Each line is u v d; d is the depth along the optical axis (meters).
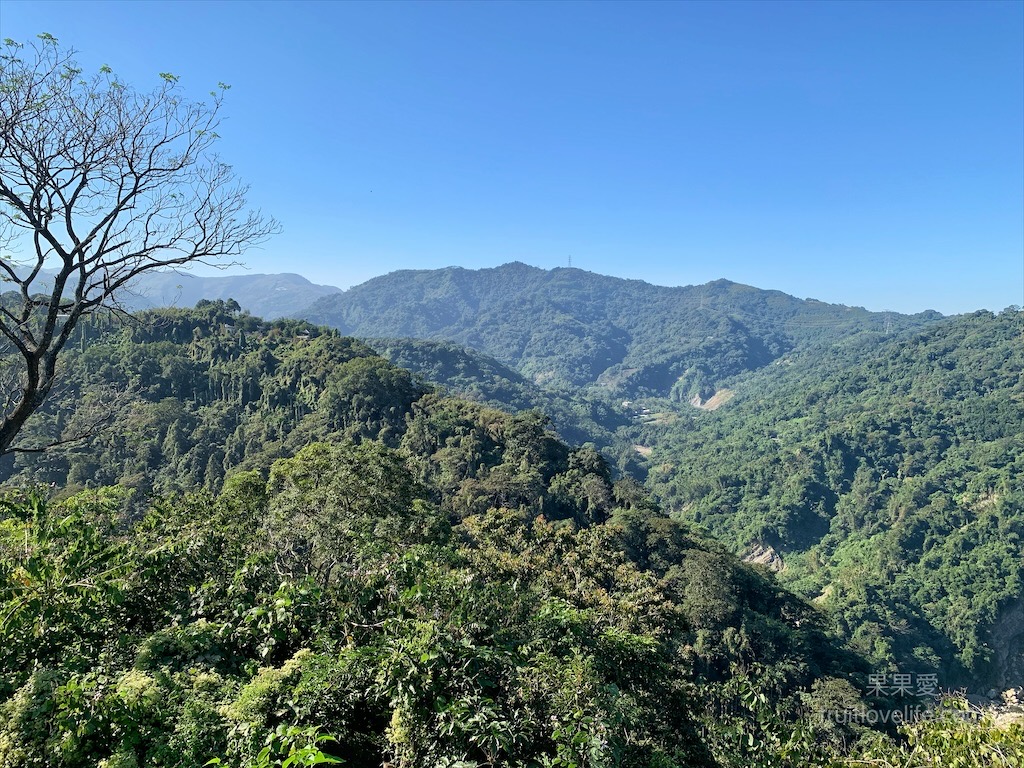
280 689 6.91
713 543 52.88
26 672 7.04
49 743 5.55
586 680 7.57
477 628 8.59
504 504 46.12
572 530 39.38
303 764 4.81
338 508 18.31
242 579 9.54
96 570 9.08
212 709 6.58
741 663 36.56
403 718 6.54
